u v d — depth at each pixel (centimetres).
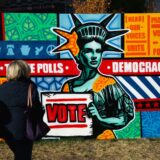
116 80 786
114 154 721
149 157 708
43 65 771
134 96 791
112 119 791
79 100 783
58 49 771
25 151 509
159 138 799
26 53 765
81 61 777
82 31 772
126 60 782
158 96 793
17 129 497
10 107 501
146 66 785
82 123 787
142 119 796
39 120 507
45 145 762
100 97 786
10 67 513
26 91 507
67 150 738
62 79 777
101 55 779
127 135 796
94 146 758
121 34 777
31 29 763
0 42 757
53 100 779
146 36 780
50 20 765
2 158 696
